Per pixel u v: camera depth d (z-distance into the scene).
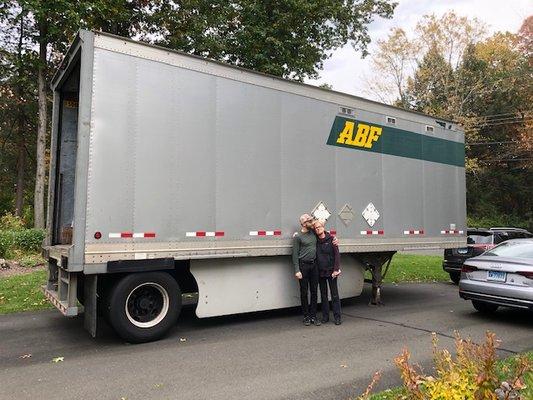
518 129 37.66
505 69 41.06
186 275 7.32
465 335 6.88
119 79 5.92
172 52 6.38
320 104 8.12
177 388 4.52
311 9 18.30
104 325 7.14
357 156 8.66
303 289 7.46
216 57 18.16
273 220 7.32
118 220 5.80
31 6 15.07
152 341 6.26
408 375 3.00
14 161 28.45
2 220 16.78
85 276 6.04
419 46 39.88
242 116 7.04
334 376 4.92
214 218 6.62
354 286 9.07
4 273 11.22
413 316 8.27
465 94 39.75
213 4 18.30
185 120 6.43
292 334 6.79
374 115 9.02
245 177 7.00
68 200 7.65
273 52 18.25
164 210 6.17
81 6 15.23
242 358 5.54
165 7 18.41
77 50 6.12
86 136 5.62
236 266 7.23
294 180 7.64
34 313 7.89
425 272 14.15
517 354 5.80
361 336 6.70
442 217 10.33
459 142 11.01
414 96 40.47
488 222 38.44
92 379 4.75
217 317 7.95
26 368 5.10
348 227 8.40
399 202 9.37
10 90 21.70
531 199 40.22
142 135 6.05
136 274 6.05
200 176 6.52
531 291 7.20
